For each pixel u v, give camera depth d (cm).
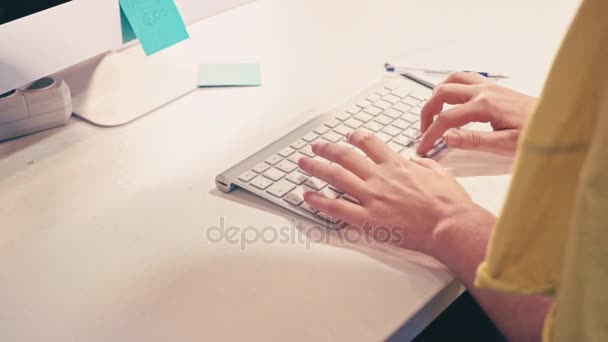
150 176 72
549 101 36
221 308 55
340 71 95
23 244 62
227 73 93
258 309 55
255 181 69
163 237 63
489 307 59
